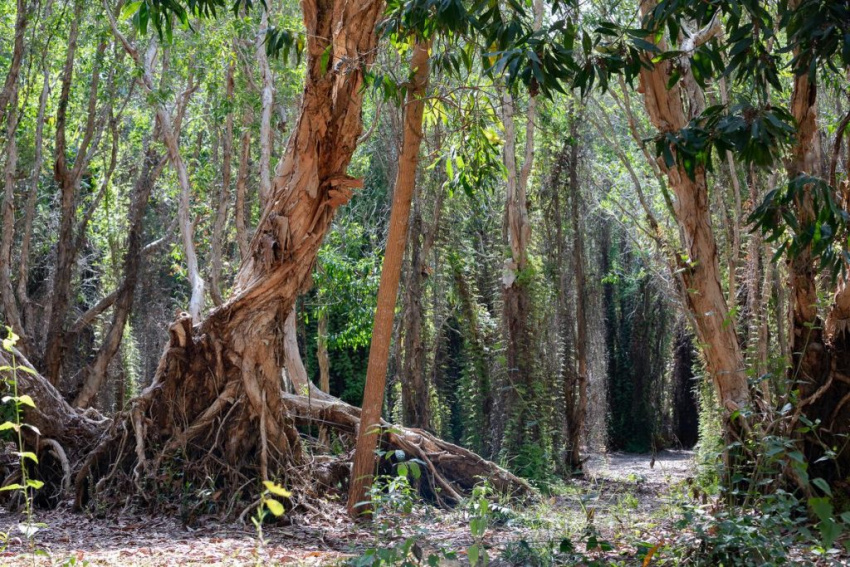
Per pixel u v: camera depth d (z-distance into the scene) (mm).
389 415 23984
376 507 7625
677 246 14258
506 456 18094
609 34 6703
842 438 10297
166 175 24172
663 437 33312
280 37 9578
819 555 6918
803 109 9445
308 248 11930
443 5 6836
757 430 9648
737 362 10523
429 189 20953
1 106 15438
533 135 20969
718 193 17078
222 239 22469
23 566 7188
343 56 10492
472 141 12234
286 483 11906
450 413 24922
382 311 11195
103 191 19359
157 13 8195
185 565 7688
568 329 21859
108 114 21375
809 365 10547
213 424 11859
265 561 7941
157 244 21906
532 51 6383
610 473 21578
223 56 17469
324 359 22344
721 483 8719
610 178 25219
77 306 24891
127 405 12219
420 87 10758
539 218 21859
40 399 12398
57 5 19125
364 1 10586
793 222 7230
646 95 10195
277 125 20938
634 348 33781
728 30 6934
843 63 6543
